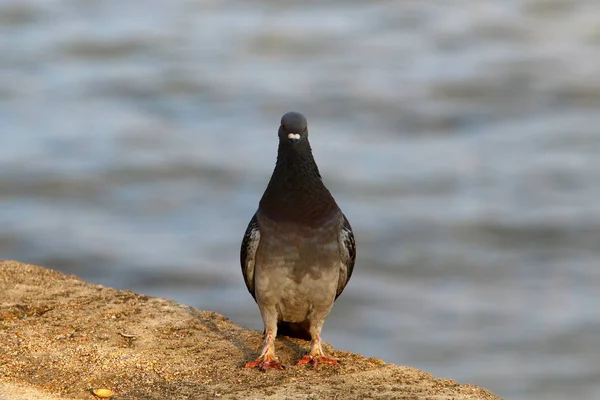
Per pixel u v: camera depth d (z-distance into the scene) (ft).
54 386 25.84
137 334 29.99
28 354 27.99
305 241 27.63
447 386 26.22
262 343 30.01
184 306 32.81
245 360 28.40
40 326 30.32
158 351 28.73
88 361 27.61
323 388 25.72
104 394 25.21
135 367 27.37
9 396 24.25
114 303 32.73
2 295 33.01
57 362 27.45
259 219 28.27
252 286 29.14
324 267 27.86
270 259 27.86
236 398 24.89
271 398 24.84
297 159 27.89
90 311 31.83
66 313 31.60
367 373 27.30
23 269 35.65
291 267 27.73
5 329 29.96
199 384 26.14
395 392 25.46
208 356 28.60
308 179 27.99
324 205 28.17
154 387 25.89
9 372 26.63
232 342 29.89
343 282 29.30
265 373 27.37
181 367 27.55
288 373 27.48
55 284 34.42
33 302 32.50
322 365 28.30
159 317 31.60
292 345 30.35
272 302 28.30
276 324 28.66
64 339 29.32
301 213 27.78
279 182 28.09
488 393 25.82
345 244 28.53
